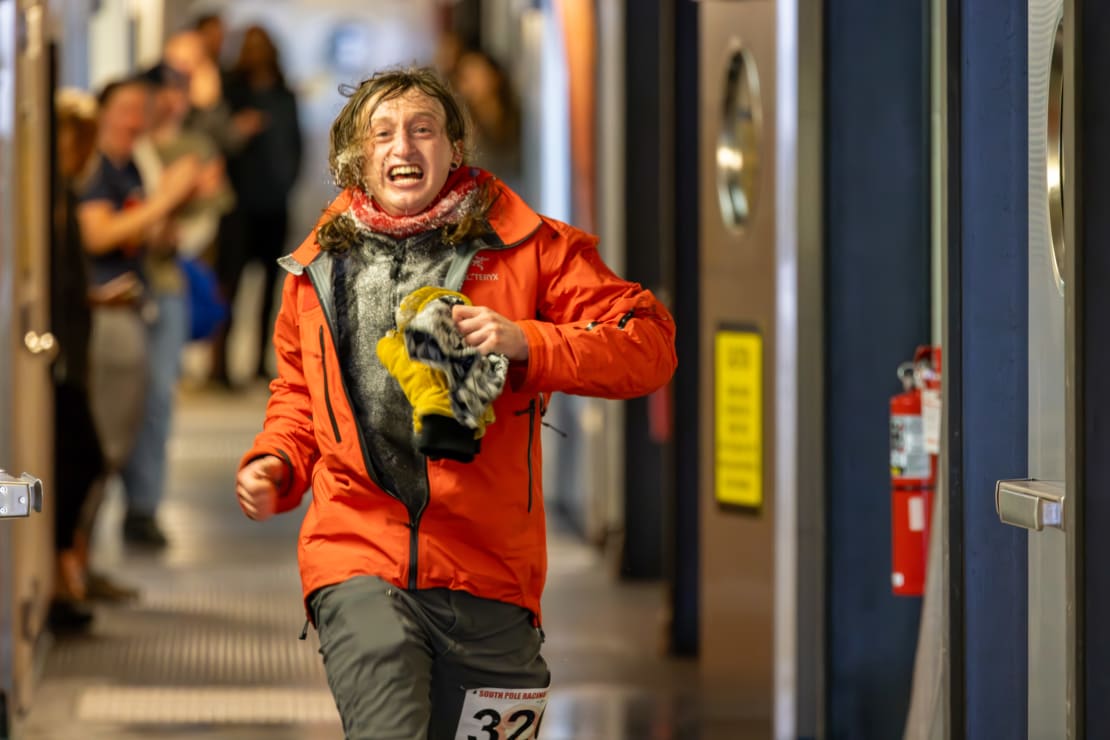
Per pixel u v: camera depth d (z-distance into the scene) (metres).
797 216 11.82
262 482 8.18
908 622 11.95
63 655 15.98
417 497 7.96
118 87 19.67
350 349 8.07
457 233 8.05
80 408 17.31
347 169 8.25
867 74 11.85
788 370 11.91
